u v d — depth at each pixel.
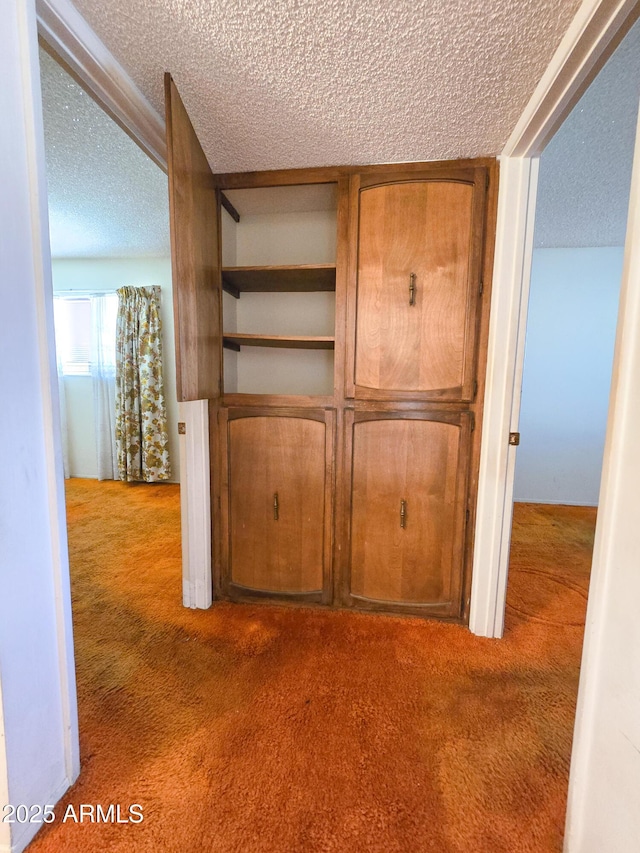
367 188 1.53
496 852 0.84
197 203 1.31
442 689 1.28
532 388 3.27
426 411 1.59
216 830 0.87
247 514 1.75
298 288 1.89
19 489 0.80
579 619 1.70
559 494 3.33
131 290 3.49
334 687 1.29
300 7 0.86
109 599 1.80
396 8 0.86
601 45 0.90
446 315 1.53
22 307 0.80
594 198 2.21
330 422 1.66
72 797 0.93
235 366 1.96
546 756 1.05
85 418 3.83
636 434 0.66
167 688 1.27
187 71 1.06
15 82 0.76
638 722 0.65
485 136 1.32
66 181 2.05
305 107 1.19
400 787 0.97
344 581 1.72
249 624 1.62
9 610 0.79
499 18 0.88
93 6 0.89
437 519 1.62
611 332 3.15
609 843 0.71
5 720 0.78
